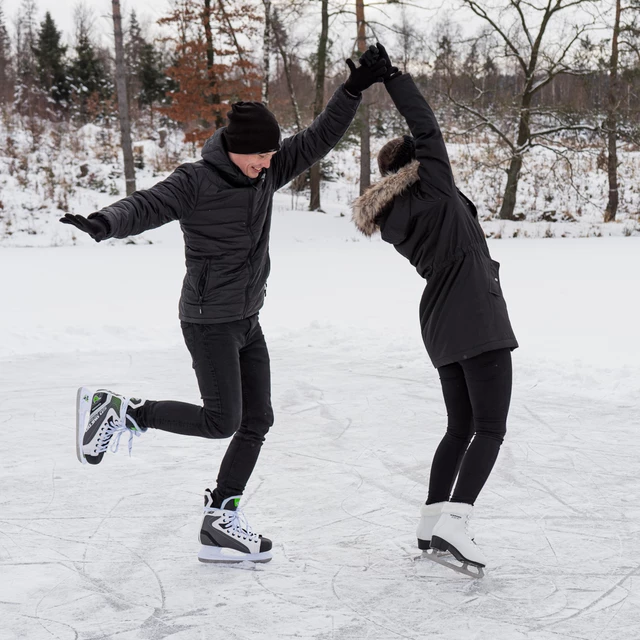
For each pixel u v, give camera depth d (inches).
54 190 978.1
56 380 245.6
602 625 100.2
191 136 978.7
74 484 157.8
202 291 114.3
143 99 1520.7
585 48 928.9
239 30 939.3
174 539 130.8
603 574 116.0
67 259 614.2
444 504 115.9
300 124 1102.4
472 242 117.3
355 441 187.2
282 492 154.0
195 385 238.5
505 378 115.3
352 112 121.0
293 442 187.0
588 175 1223.5
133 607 106.2
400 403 219.3
